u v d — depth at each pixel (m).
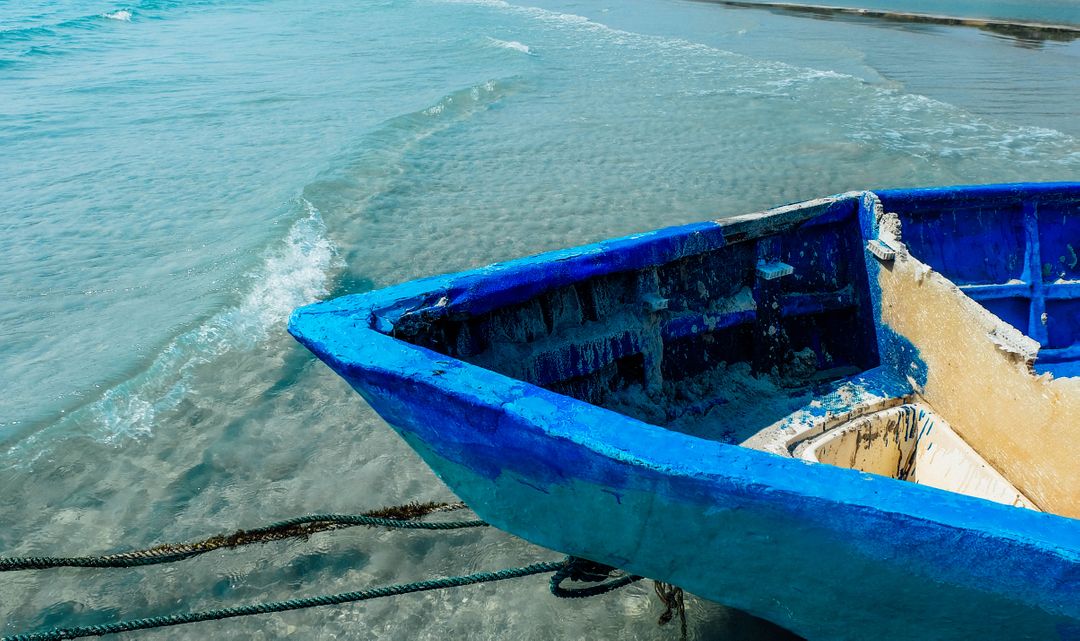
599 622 3.80
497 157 11.46
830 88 15.80
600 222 9.14
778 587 2.54
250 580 4.14
